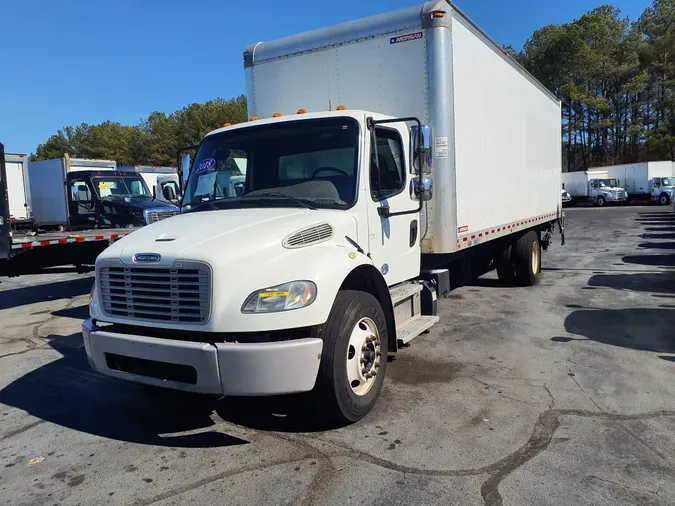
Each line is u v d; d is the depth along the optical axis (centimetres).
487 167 755
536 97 1044
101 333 402
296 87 681
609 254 1498
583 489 327
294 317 364
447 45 591
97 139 6278
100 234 992
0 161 781
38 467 379
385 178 516
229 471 362
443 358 593
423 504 315
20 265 857
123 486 347
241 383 355
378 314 446
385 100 620
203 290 364
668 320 733
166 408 482
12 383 569
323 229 424
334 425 427
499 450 379
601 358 579
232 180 522
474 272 955
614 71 5325
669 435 397
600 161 6103
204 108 5578
